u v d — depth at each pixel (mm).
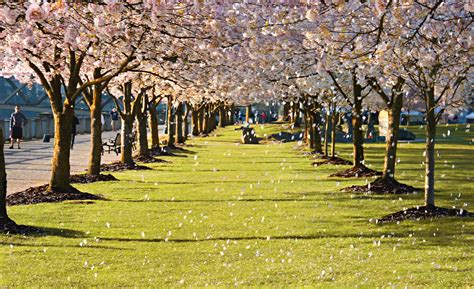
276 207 15891
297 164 29922
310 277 9055
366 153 36375
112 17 10953
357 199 17406
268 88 25672
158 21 12750
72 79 16844
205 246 11328
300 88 25906
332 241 11766
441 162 30234
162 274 9344
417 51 12922
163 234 12406
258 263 10016
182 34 15656
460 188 19953
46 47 15727
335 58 11656
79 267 9680
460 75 14125
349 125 49094
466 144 45219
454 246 11172
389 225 13422
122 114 27031
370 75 16875
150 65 17422
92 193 18312
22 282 8766
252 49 15055
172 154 35188
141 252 10805
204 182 21969
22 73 22750
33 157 29891
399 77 16359
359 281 8742
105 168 26062
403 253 10625
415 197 17734
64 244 11297
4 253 10453
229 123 91188
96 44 15945
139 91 27172
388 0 9008
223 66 20578
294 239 11977
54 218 13883
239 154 37156
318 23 11578
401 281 8734
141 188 19812
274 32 12625
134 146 38969
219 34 15188
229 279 9000
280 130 61031
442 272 9219
